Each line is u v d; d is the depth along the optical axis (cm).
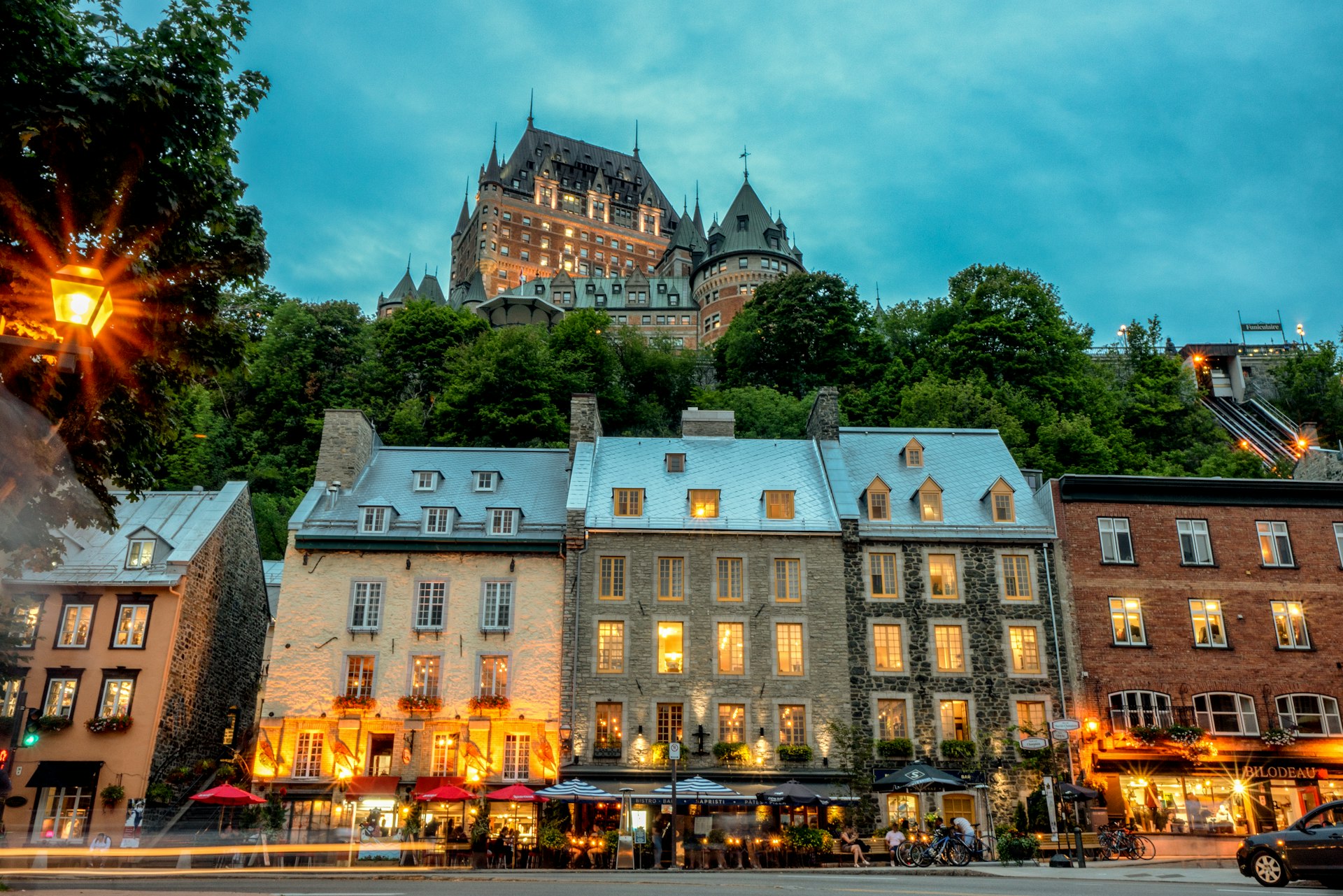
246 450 6206
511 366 6203
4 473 1305
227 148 1564
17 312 1356
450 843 3156
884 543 3672
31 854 3020
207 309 1623
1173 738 3369
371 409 6500
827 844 3069
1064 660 3528
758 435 6222
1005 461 4088
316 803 3284
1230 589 3634
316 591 3538
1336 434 8250
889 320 8219
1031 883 1888
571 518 3619
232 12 1515
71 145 1369
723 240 13200
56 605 3397
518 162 16725
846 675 3491
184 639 3475
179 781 3319
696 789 3088
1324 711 3497
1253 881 1912
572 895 1566
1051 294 7550
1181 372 7688
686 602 3566
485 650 3491
